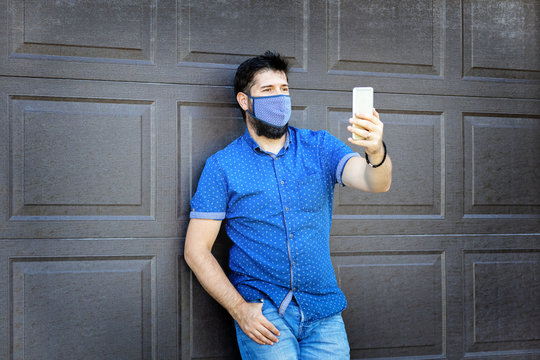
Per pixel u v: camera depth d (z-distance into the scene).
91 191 2.06
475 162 2.41
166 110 2.13
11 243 2.00
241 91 1.95
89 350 2.05
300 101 2.25
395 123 2.33
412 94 2.35
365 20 2.30
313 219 1.83
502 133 2.43
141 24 2.11
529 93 2.46
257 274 1.84
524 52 2.46
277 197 1.82
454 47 2.39
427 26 2.37
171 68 2.14
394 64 2.34
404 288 2.31
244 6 2.20
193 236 1.86
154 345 2.11
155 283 2.11
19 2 2.01
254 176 1.85
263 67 1.88
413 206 2.35
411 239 2.33
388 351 2.30
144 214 2.12
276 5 2.22
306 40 2.25
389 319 2.30
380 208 2.31
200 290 2.14
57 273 2.04
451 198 2.38
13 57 2.00
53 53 2.04
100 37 2.07
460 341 2.36
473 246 2.39
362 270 2.28
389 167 1.63
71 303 2.04
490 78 2.43
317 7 2.26
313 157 1.89
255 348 1.78
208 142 2.17
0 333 1.98
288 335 1.76
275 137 1.88
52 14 2.03
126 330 2.09
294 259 1.80
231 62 2.19
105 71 2.08
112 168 2.08
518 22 2.46
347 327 2.25
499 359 2.39
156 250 2.12
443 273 2.36
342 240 2.26
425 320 2.33
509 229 2.43
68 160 2.05
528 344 2.43
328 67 2.28
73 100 2.06
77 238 2.05
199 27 2.16
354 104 1.57
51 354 2.02
